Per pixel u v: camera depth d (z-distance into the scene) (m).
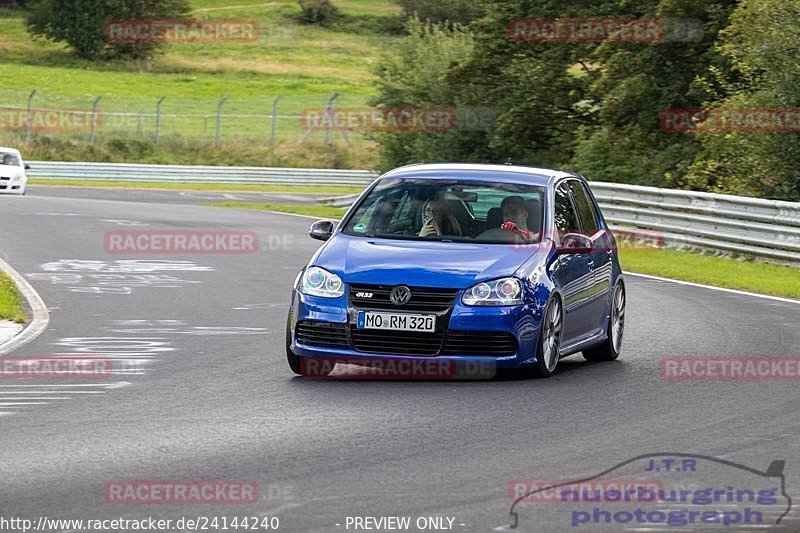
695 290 53.28
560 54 108.06
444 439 23.30
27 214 88.25
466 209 32.22
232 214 97.12
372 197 33.09
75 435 23.53
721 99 85.75
